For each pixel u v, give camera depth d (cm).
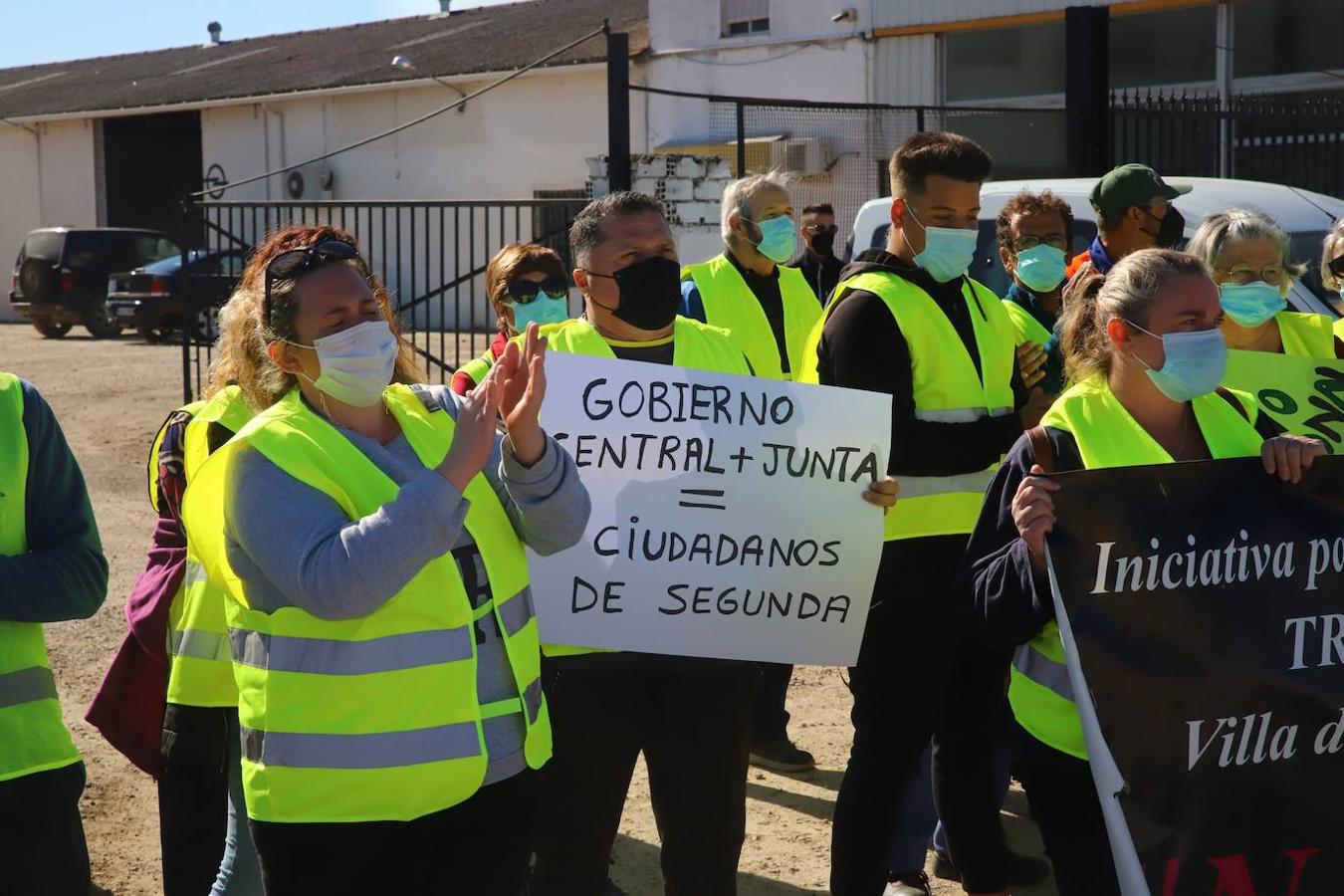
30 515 306
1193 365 294
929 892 439
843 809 391
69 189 3484
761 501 358
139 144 3466
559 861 341
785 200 565
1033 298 518
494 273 462
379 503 264
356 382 265
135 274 2439
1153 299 296
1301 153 1423
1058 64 1961
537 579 345
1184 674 294
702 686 349
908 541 385
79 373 1934
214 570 266
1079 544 292
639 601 350
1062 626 290
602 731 342
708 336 380
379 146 2898
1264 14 1798
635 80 2370
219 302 1424
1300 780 300
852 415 362
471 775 262
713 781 344
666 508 354
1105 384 314
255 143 3128
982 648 384
